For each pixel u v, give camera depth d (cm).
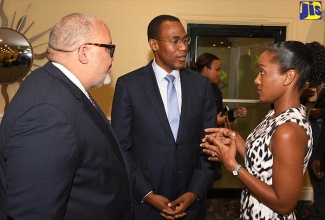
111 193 111
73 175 97
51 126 91
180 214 166
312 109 264
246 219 132
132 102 170
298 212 350
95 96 367
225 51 399
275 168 113
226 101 407
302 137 112
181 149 169
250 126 410
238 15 371
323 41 369
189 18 369
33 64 363
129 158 170
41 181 89
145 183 167
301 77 120
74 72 110
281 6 372
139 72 178
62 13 359
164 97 174
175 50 165
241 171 122
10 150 90
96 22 113
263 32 385
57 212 91
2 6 354
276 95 123
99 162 106
